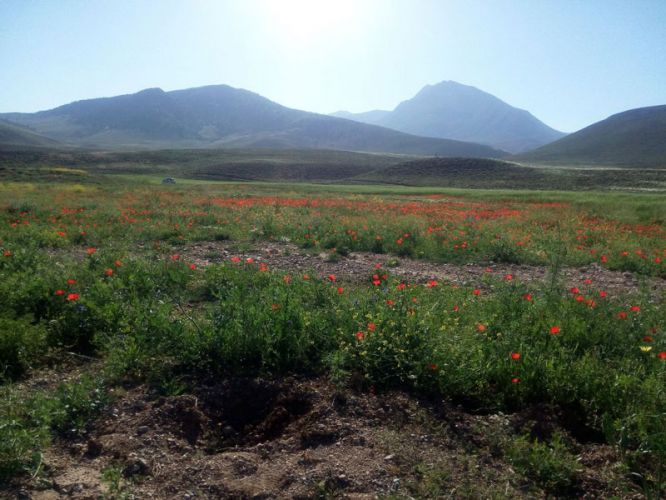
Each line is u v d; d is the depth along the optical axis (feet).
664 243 41.70
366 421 13.00
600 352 16.42
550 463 11.07
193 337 16.08
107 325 18.04
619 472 11.25
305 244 39.40
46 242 36.83
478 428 12.66
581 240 44.06
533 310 18.93
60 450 11.78
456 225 49.75
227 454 11.75
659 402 12.97
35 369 15.76
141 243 39.42
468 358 15.01
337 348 16.35
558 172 244.63
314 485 10.45
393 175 300.81
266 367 15.57
